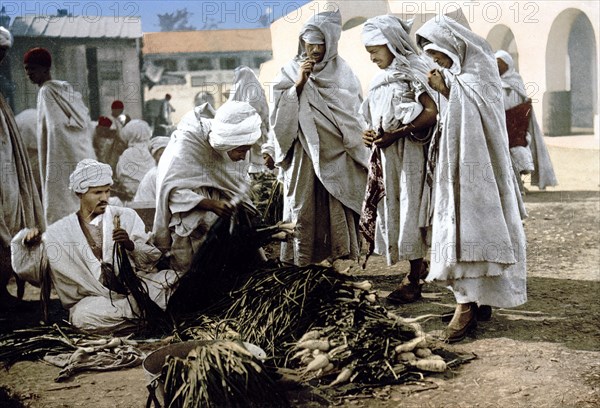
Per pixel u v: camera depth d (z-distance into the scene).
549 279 6.73
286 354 4.69
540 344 5.03
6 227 6.30
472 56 5.08
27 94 11.86
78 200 7.91
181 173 5.78
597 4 14.52
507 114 9.89
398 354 4.63
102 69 12.42
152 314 5.45
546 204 10.34
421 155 5.79
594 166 13.09
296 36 13.02
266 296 5.20
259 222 6.81
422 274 6.34
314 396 4.28
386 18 5.96
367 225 6.08
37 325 5.81
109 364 4.90
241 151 5.77
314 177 6.41
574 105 16.98
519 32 15.67
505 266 4.98
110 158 10.22
